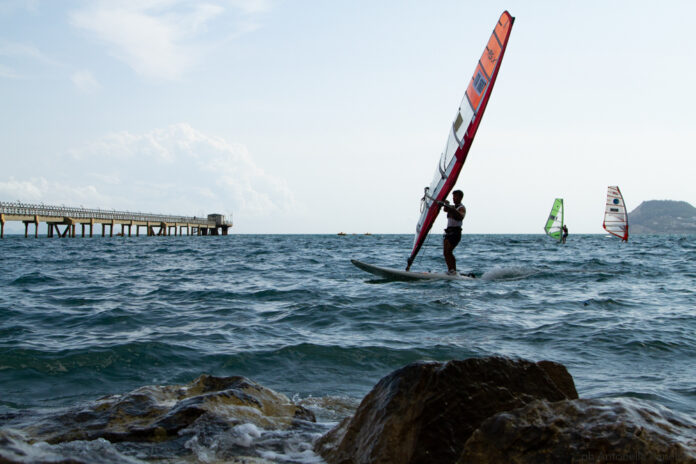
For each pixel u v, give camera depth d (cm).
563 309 896
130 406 394
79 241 5069
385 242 5872
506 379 315
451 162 1228
